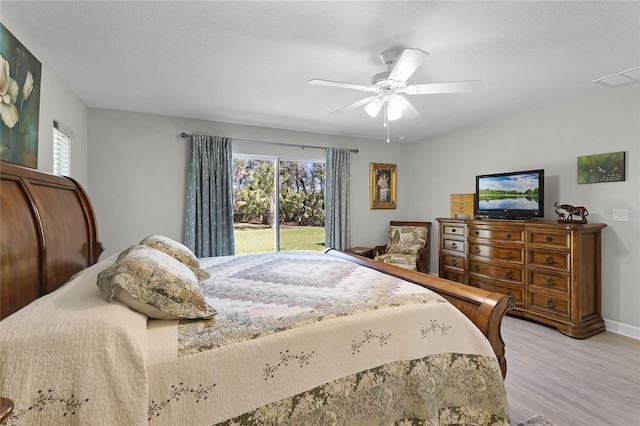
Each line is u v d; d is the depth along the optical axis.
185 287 1.24
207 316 1.25
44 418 0.84
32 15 1.74
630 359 2.40
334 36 1.99
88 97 3.12
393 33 1.94
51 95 2.41
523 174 3.47
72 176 2.95
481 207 3.95
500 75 2.59
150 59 2.30
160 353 1.01
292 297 1.54
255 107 3.46
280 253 2.91
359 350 1.27
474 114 3.78
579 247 2.81
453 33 1.95
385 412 1.26
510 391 2.00
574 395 1.95
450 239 4.20
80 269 1.84
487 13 1.74
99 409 0.88
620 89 2.85
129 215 3.61
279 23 1.84
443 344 1.43
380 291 1.63
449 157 4.69
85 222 1.99
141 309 1.17
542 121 3.46
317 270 2.15
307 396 1.14
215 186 3.96
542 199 3.29
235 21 1.83
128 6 1.68
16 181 1.33
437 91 2.22
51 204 1.58
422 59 1.78
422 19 1.80
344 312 1.34
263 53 2.21
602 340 2.75
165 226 3.78
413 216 5.40
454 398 1.40
